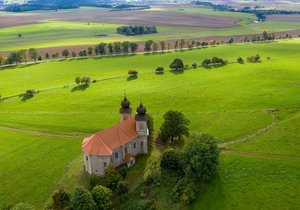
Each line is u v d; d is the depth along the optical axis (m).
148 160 113.88
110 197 94.25
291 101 161.12
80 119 157.00
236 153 117.06
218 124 142.75
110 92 191.12
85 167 111.44
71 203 92.75
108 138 108.69
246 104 162.88
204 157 100.38
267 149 118.25
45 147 132.00
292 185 98.44
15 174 115.50
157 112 159.88
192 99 174.25
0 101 187.88
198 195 96.88
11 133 146.12
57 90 199.25
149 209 93.12
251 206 92.44
